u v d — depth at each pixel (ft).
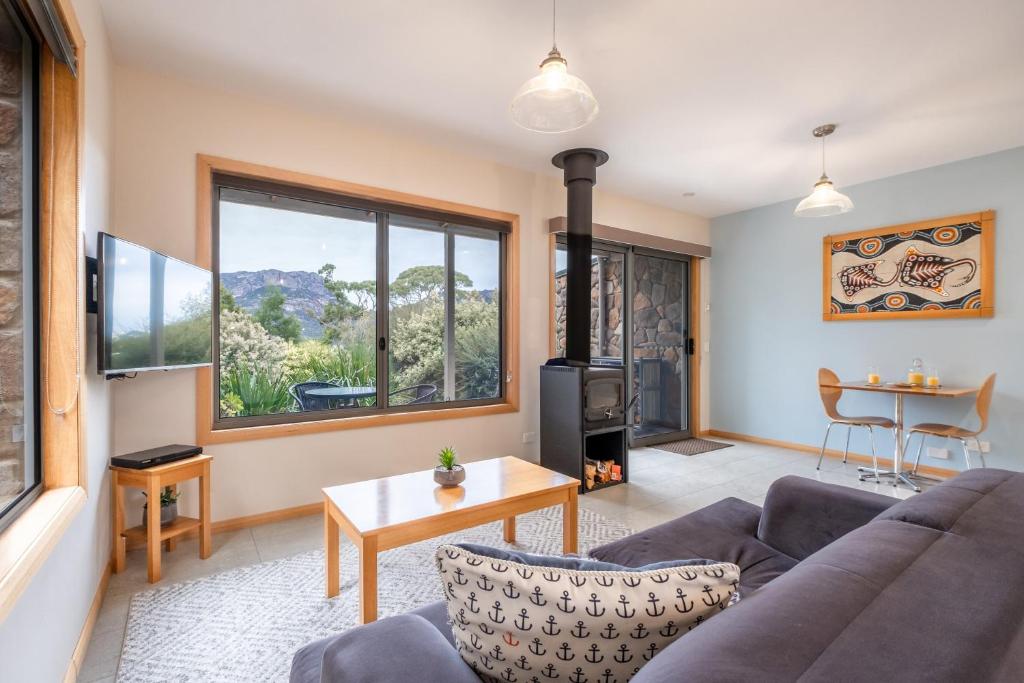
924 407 13.74
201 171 9.13
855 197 15.06
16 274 4.85
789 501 5.89
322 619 6.41
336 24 7.48
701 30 7.56
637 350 17.29
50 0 4.58
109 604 6.72
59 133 5.36
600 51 8.12
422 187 11.78
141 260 7.04
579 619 2.60
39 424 5.28
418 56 8.32
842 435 15.37
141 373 8.55
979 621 2.15
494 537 9.12
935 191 13.46
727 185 15.03
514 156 12.73
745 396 17.87
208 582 7.35
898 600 2.28
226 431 9.39
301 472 10.16
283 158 9.97
